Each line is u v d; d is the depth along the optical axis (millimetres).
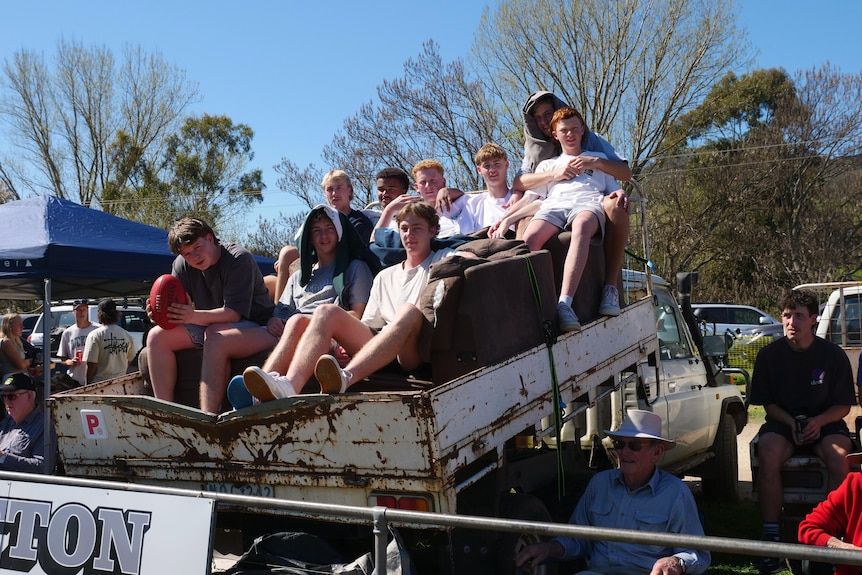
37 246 6969
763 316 24469
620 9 27297
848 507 3719
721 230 36312
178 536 3516
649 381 6836
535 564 4266
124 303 17609
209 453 4188
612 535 2803
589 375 5176
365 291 5379
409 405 3553
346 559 3951
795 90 38656
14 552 3910
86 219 7781
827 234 36094
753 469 5695
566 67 27859
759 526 6949
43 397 7266
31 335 17266
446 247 5219
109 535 3680
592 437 6664
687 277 8008
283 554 3920
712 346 7809
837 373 5453
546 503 5156
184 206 39750
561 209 5621
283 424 3926
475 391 3881
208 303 5148
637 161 29219
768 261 35562
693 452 7617
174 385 4988
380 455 3691
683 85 27984
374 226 7066
